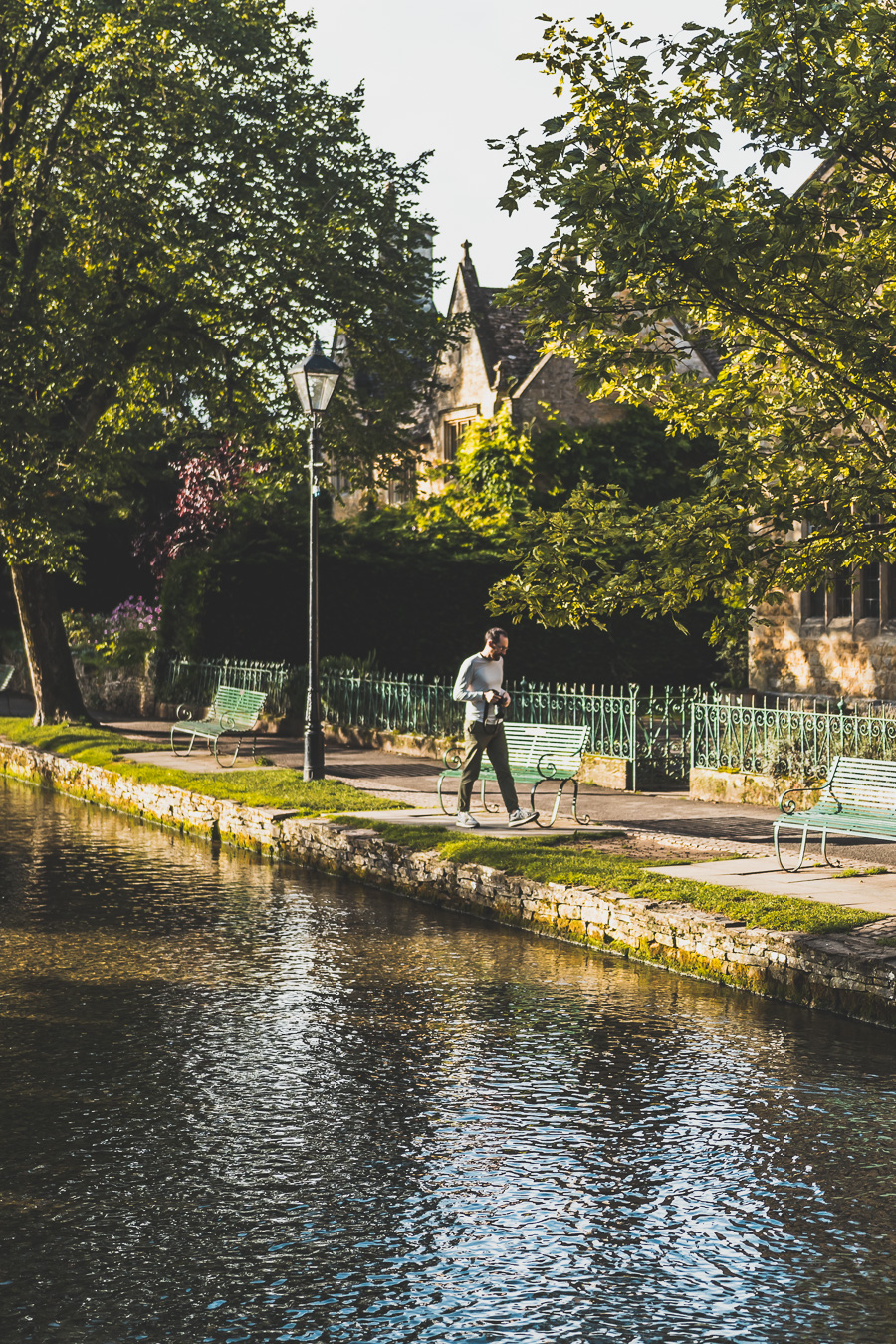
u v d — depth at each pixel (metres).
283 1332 4.39
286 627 27.25
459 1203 5.40
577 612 10.11
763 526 9.82
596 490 10.22
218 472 32.12
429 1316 4.49
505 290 9.38
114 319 22.02
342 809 14.75
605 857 11.36
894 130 8.56
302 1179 5.64
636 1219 5.26
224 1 22.47
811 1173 5.70
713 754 16.58
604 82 9.16
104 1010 8.26
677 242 8.45
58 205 21.41
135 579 39.81
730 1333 4.39
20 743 23.55
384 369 25.03
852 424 9.57
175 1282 4.72
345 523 28.69
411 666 27.70
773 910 9.15
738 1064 7.16
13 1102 6.59
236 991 8.73
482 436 29.55
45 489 21.34
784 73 8.59
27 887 12.48
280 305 23.38
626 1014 8.14
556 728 14.05
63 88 22.20
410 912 11.40
